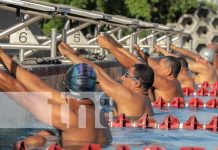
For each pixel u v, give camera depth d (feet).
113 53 83.76
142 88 77.77
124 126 72.84
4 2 81.92
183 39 205.77
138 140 65.46
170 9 282.97
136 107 75.82
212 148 63.10
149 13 254.88
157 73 96.07
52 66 84.53
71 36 120.26
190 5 286.46
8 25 156.25
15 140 61.93
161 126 72.79
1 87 52.90
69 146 56.90
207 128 73.41
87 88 58.23
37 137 58.59
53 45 93.45
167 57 96.94
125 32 177.68
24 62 89.61
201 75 129.70
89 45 117.29
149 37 162.09
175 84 95.81
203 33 289.12
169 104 94.12
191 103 95.35
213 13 293.64
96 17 109.40
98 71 73.72
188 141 66.23
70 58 72.18
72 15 106.52
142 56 98.17
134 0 252.42
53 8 89.40
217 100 95.91
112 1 235.61
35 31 163.02
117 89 75.15
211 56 142.61
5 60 54.65
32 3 85.76
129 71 77.97
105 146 59.26
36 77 55.16
